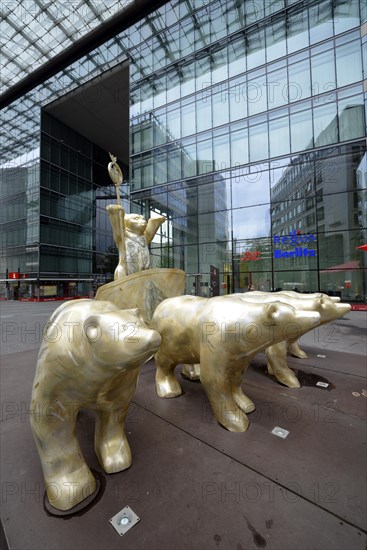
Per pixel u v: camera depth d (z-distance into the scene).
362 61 11.77
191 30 15.46
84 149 29.48
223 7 14.55
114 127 28.06
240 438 2.03
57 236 25.81
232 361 2.12
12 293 25.33
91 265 29.59
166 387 2.77
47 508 1.44
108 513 1.41
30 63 21.56
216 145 14.80
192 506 1.44
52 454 1.52
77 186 28.41
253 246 14.14
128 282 3.33
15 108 25.77
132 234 4.13
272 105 13.50
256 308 2.00
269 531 1.29
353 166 12.14
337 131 12.32
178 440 2.01
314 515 1.37
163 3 16.02
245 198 14.23
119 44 18.39
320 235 12.94
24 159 25.61
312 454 1.84
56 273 25.41
